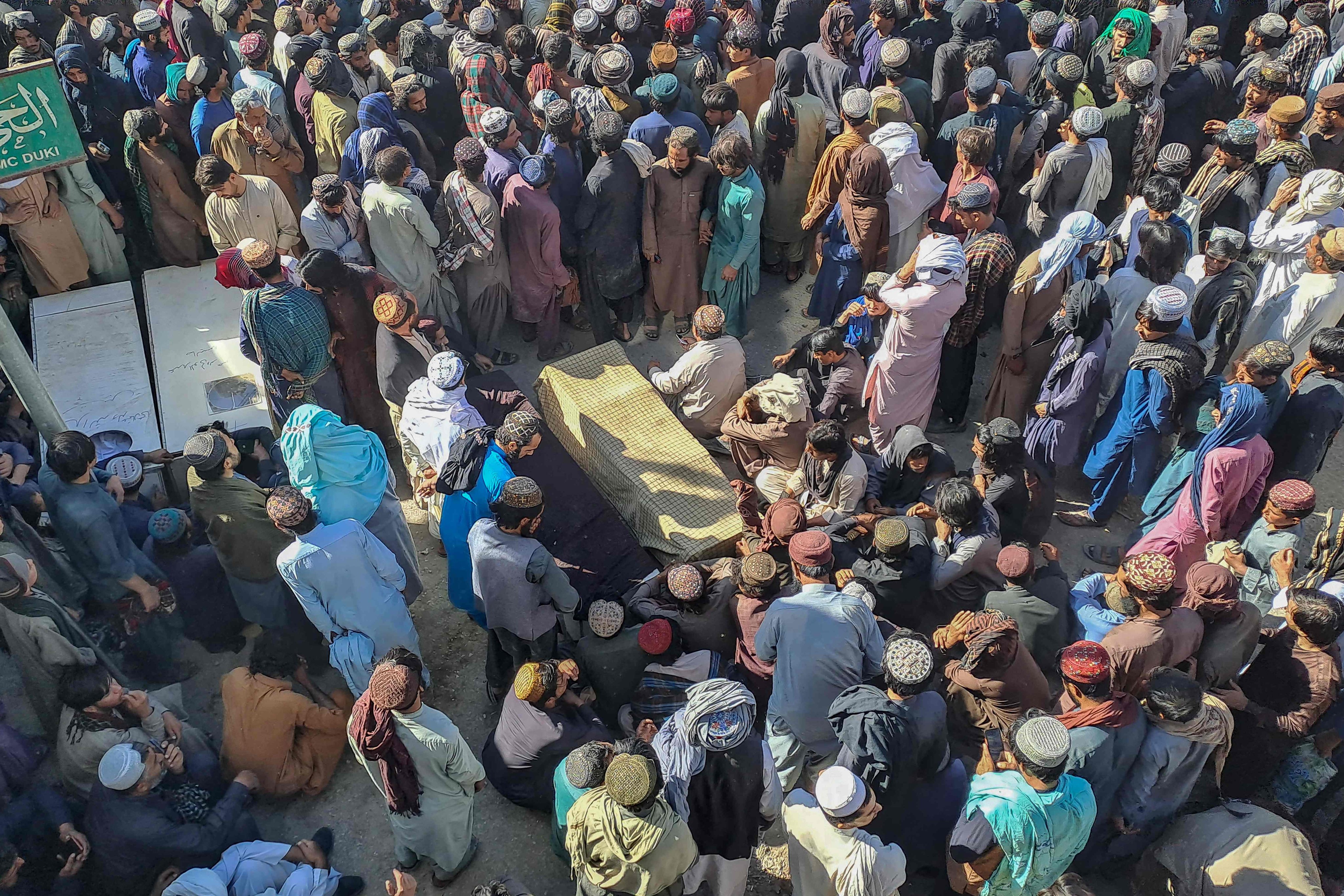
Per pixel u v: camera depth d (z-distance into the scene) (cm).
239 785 479
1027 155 761
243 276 593
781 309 821
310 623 540
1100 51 838
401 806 429
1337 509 670
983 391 761
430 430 561
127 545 526
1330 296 615
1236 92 832
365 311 619
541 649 496
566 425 648
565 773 421
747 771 399
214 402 681
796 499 579
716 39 862
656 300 759
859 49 843
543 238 682
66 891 439
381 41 853
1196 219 699
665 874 373
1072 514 657
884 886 378
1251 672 456
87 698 438
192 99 764
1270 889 407
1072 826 382
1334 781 476
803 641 448
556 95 706
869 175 661
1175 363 557
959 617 482
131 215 850
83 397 686
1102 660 400
